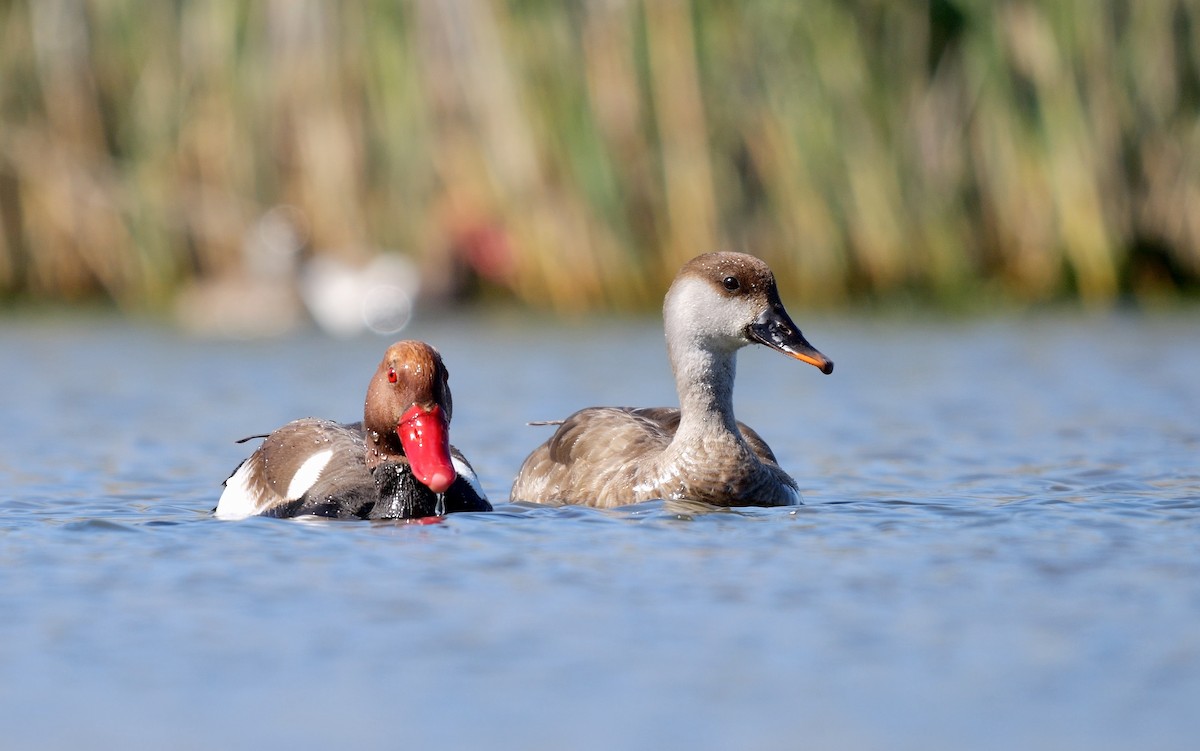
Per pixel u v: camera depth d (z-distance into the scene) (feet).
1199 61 76.54
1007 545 30.17
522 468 40.60
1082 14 74.49
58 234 79.20
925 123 75.10
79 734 20.70
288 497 35.12
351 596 26.63
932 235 75.82
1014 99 74.69
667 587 27.14
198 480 41.04
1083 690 21.86
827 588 27.02
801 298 75.82
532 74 73.36
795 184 74.33
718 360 37.06
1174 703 21.33
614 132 73.72
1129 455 42.22
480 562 29.12
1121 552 29.43
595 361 63.57
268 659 23.43
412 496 34.47
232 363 67.97
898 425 48.80
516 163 74.43
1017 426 47.88
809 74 73.36
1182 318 73.36
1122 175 77.10
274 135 76.74
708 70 72.95
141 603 26.27
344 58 74.84
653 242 75.87
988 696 21.71
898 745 20.11
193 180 77.51
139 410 53.26
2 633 24.68
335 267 78.64
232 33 74.74
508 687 22.18
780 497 36.47
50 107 77.00
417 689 22.15
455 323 83.15
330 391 58.65
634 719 20.98
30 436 47.57
